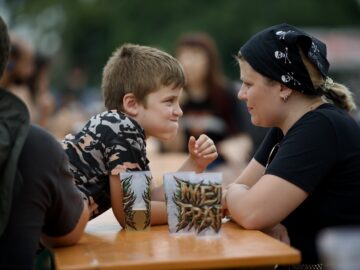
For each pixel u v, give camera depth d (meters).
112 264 3.06
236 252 3.19
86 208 3.51
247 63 3.98
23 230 3.25
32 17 53.00
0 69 3.30
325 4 46.56
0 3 55.19
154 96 3.95
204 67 7.98
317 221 3.86
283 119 3.99
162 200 4.06
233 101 8.03
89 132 3.81
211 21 43.72
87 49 52.31
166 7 45.34
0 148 3.16
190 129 8.14
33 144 3.29
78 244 3.51
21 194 3.26
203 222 3.51
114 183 3.77
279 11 44.69
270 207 3.73
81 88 24.44
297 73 3.88
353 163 3.82
